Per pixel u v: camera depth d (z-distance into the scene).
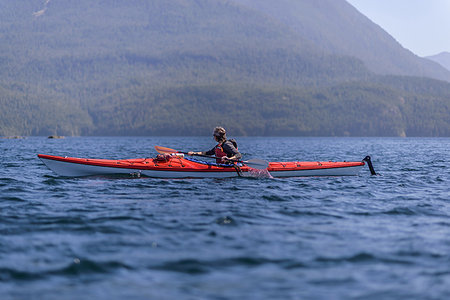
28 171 30.14
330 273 9.42
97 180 23.64
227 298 8.11
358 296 8.22
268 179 25.27
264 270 9.58
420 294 8.31
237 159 24.48
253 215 15.12
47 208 16.14
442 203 18.25
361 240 11.99
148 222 13.89
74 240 11.77
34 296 8.18
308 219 14.70
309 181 24.97
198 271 9.48
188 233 12.56
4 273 9.27
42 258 10.23
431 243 11.71
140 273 9.37
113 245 11.33
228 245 11.38
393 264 10.02
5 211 15.45
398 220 14.71
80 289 8.52
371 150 94.62
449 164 43.03
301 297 8.16
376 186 23.66
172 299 8.05
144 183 22.73
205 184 22.67
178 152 25.75
